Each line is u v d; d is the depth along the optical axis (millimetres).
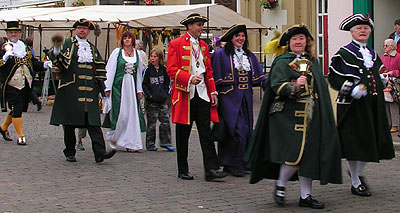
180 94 7789
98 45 17688
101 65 9109
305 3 19281
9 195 7047
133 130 10047
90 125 8883
